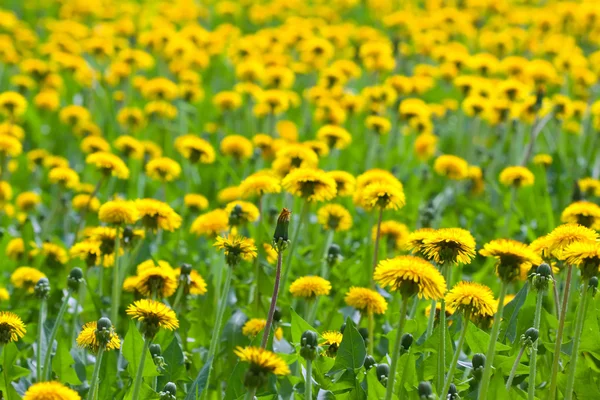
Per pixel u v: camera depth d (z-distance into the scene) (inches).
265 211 291.7
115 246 193.2
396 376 155.3
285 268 211.5
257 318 204.8
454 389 144.6
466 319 142.5
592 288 166.2
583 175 354.6
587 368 158.1
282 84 392.2
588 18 504.7
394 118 387.2
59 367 168.6
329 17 607.2
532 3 679.7
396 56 452.4
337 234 276.4
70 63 418.6
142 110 418.9
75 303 212.4
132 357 153.5
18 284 221.9
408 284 127.8
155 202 199.8
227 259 163.8
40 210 329.7
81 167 374.0
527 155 325.4
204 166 326.0
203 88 450.9
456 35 562.3
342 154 354.3
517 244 136.2
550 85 437.4
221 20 622.5
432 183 344.5
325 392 152.0
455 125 425.1
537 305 153.2
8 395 158.7
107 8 612.7
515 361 147.9
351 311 209.9
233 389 157.9
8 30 545.0
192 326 200.1
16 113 334.6
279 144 314.5
